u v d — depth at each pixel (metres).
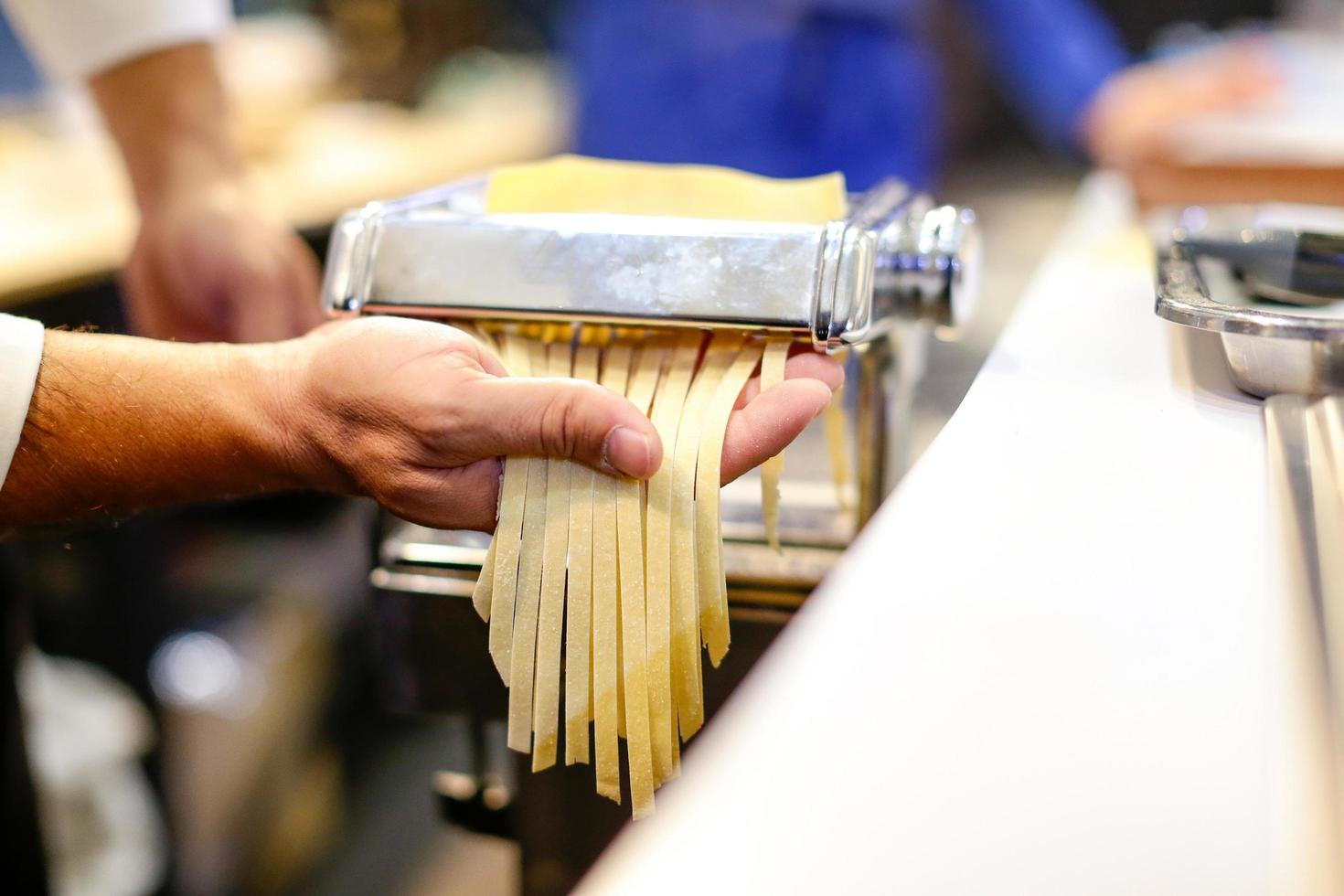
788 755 0.27
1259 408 0.43
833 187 0.48
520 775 0.58
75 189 1.49
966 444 0.41
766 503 0.44
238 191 0.81
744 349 0.45
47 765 1.07
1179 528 0.35
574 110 1.58
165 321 0.82
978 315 0.83
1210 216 0.72
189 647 1.42
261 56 1.96
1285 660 0.29
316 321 0.82
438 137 2.20
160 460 0.47
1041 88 1.76
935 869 0.23
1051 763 0.26
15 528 0.49
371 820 1.31
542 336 0.49
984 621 0.31
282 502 1.64
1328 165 1.07
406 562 0.53
